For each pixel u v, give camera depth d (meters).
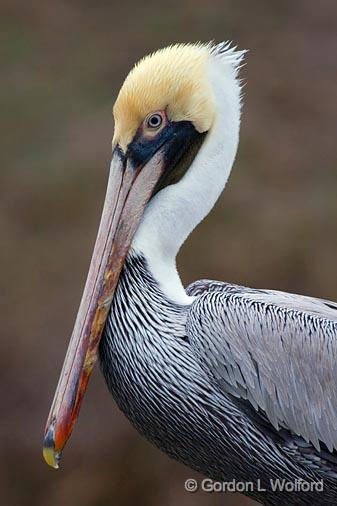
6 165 18.41
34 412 14.88
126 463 14.01
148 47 21.58
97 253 7.55
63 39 21.97
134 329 7.53
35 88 20.48
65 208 17.38
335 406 7.52
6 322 15.77
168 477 13.82
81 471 14.05
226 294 7.64
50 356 15.38
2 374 15.20
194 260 15.87
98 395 14.38
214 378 7.46
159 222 7.64
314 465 7.62
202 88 7.63
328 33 22.06
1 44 21.81
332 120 19.64
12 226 17.17
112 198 7.60
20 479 14.22
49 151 18.69
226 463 7.71
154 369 7.50
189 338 7.49
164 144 7.64
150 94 7.59
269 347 7.46
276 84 20.44
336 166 18.42
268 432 7.54
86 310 7.48
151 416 7.61
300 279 15.91
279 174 18.05
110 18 22.62
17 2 22.83
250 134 19.05
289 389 7.48
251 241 16.27
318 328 7.57
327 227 16.66
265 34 21.95
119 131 7.64
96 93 20.31
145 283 7.59
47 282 16.31
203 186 7.68
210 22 22.27
